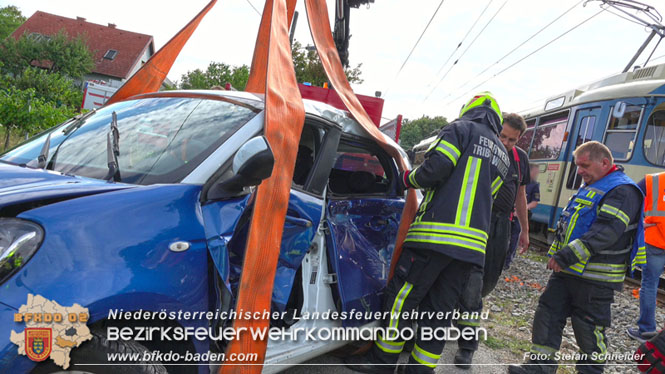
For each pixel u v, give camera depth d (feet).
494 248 12.32
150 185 6.53
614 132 29.94
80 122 8.89
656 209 15.67
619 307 19.99
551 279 11.91
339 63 12.50
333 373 10.84
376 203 10.82
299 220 8.33
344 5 33.81
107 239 5.65
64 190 5.91
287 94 8.02
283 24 9.30
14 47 133.69
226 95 8.79
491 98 10.86
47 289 5.13
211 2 13.48
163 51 13.23
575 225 11.35
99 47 164.76
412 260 10.00
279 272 8.07
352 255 9.97
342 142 10.37
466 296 10.74
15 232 5.26
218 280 6.68
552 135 38.24
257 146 6.15
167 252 6.04
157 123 8.11
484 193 9.96
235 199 7.06
